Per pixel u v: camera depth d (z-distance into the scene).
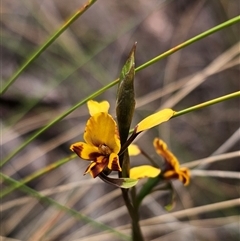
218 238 0.49
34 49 0.57
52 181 0.50
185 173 0.29
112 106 0.54
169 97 0.55
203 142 0.57
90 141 0.26
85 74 0.57
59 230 0.43
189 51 0.64
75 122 0.55
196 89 0.60
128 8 0.67
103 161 0.25
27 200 0.45
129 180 0.25
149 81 0.62
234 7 0.58
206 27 0.64
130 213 0.29
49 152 0.52
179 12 0.67
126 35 0.64
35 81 0.56
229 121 0.58
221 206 0.38
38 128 0.54
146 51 0.64
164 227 0.47
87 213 0.46
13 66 0.57
